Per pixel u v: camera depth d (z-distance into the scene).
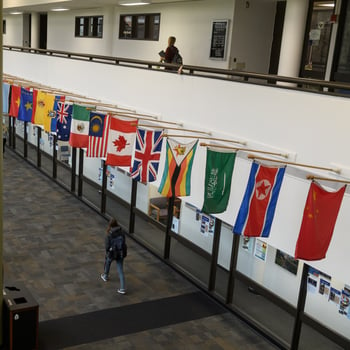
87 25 16.55
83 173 14.41
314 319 7.18
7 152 19.80
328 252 6.51
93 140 9.06
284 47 9.08
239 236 8.63
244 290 8.71
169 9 12.51
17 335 6.79
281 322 8.18
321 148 6.51
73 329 7.66
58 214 12.86
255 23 10.88
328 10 8.80
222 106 8.22
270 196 6.39
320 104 6.49
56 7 16.50
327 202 5.73
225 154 6.82
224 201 7.03
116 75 11.27
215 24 10.95
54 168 15.97
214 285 9.25
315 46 9.12
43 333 7.45
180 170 7.74
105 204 13.09
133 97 10.68
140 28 13.76
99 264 10.08
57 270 9.62
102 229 12.08
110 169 12.91
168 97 9.55
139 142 8.33
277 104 7.15
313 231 5.77
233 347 7.61
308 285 7.46
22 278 9.15
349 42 8.41
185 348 7.45
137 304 8.66
